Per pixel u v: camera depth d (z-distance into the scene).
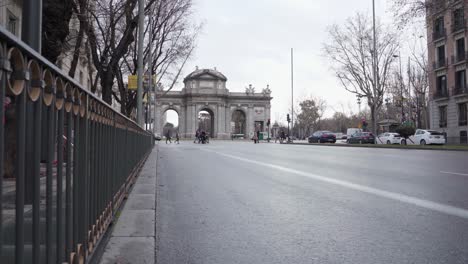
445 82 45.47
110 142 4.79
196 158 18.05
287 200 7.00
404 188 8.11
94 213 3.65
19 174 1.84
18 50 1.75
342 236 4.69
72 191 2.84
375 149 28.23
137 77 18.44
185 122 95.50
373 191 7.80
